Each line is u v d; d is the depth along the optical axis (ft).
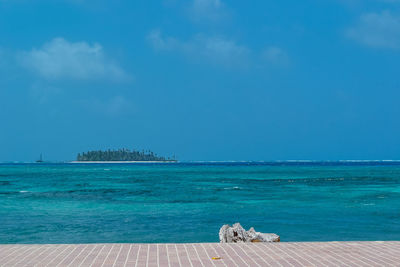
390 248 30.22
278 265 24.98
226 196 120.88
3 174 313.53
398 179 220.84
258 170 411.54
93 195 126.11
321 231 60.90
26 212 85.87
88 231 62.08
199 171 377.50
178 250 29.40
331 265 25.05
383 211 84.89
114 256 27.40
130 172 351.87
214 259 26.58
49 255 27.68
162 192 136.56
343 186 165.68
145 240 55.01
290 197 117.50
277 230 62.13
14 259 26.53
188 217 77.51
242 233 41.37
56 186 169.99
